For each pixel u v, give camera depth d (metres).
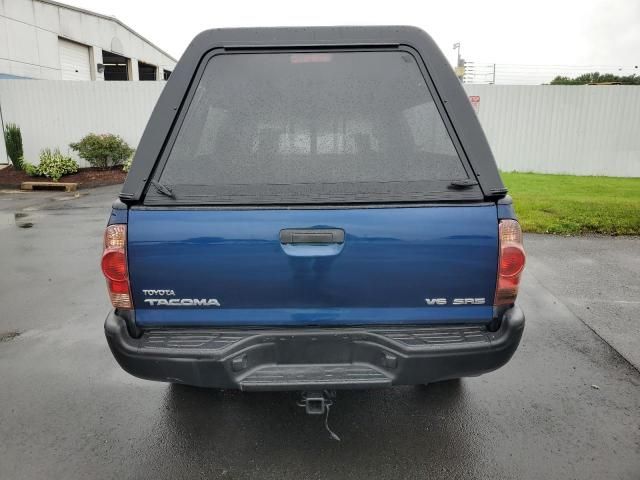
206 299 2.24
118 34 25.72
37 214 9.82
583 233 7.86
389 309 2.26
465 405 3.12
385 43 2.39
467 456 2.63
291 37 2.40
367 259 2.20
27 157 16.61
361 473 2.50
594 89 15.49
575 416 3.01
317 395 2.31
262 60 2.40
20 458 2.63
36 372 3.57
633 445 2.72
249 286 2.22
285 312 2.26
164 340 2.27
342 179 2.25
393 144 2.31
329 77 2.39
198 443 2.75
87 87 16.39
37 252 6.90
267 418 2.98
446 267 2.21
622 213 8.73
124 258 2.21
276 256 2.19
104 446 2.73
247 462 2.59
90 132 16.56
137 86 16.47
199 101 2.36
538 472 2.50
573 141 15.92
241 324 2.28
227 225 2.18
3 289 5.36
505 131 16.06
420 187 2.22
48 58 19.86
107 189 13.59
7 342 4.06
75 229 8.41
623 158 15.80
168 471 2.52
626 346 3.97
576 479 2.45
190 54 2.37
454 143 2.28
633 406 3.12
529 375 3.51
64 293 5.24
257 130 2.33
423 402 3.15
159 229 2.19
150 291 2.24
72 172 15.14
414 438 2.78
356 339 2.26
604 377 3.49
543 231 7.91
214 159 2.28
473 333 2.30
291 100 2.36
